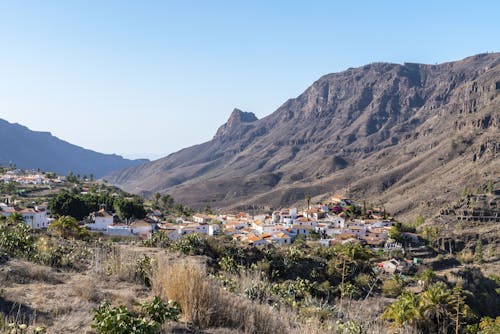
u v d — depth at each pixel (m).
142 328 6.94
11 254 16.62
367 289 38.09
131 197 135.88
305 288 24.94
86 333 7.55
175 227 87.69
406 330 11.48
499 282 72.94
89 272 14.02
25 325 7.18
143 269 12.99
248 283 12.22
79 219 80.94
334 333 8.98
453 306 26.61
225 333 7.97
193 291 8.73
